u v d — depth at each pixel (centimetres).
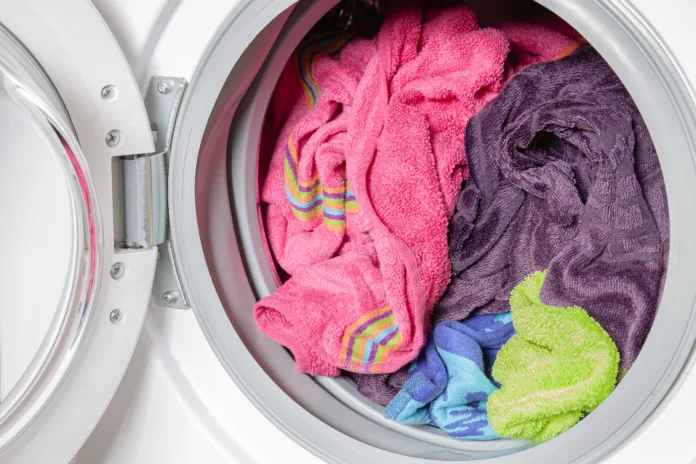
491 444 80
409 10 84
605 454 67
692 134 58
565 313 75
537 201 82
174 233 81
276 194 93
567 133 77
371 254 90
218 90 77
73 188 70
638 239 72
